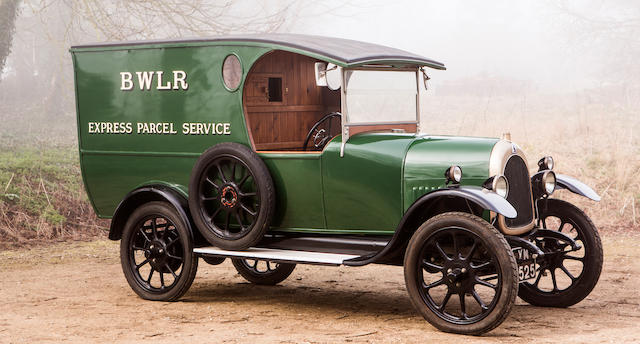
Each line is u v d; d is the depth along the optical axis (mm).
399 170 6227
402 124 7156
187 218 6988
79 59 7598
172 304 7125
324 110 7855
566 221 6930
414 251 5895
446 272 5816
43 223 11602
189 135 7078
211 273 8984
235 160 6664
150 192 7184
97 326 6164
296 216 6676
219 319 6445
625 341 5543
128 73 7348
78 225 12000
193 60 7016
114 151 7484
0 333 5902
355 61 6270
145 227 7484
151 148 7285
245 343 5547
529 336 5730
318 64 6438
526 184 6461
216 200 6918
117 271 9078
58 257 10016
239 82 6785
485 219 6062
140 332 5953
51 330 6008
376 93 6848
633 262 9219
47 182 13117
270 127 7223
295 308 6945
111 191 7598
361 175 6344
